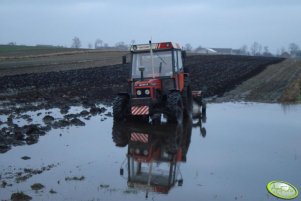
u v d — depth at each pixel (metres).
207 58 52.59
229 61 46.00
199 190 6.34
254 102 16.41
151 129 10.84
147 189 6.34
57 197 5.91
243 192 6.29
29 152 8.38
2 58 42.44
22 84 21.33
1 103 15.05
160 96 11.72
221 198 6.03
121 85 22.06
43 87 20.44
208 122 11.97
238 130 10.78
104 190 6.25
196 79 25.89
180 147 8.98
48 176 6.86
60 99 16.42
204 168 7.48
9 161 7.70
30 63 36.69
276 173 7.21
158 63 11.84
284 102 16.39
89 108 14.43
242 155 8.34
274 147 8.98
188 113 12.73
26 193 6.02
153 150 8.73
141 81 11.34
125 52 62.72
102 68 33.53
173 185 6.55
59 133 10.22
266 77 27.25
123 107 11.76
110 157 8.14
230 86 22.28
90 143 9.26
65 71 29.80
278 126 11.34
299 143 9.34
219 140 9.63
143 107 10.98
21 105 14.70
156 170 7.34
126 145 9.12
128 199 5.91
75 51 62.72
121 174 7.06
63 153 8.35
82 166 7.48
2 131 9.93
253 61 46.28
